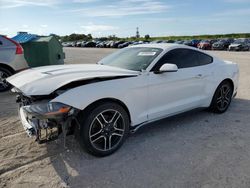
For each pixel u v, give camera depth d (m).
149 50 4.29
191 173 3.01
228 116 5.06
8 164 3.18
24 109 3.21
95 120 3.22
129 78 3.56
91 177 2.94
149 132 4.22
